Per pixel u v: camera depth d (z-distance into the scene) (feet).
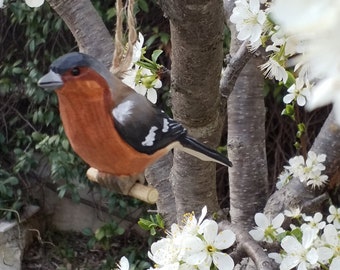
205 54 5.88
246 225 9.45
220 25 5.71
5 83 20.22
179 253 6.48
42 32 19.19
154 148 5.46
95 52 8.22
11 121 20.74
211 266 6.71
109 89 5.13
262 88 9.34
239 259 7.51
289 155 17.98
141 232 20.03
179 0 5.34
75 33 8.40
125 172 5.60
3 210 19.60
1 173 19.88
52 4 8.30
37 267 19.42
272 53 7.47
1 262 18.51
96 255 19.95
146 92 7.07
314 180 8.68
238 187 9.48
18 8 19.04
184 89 6.38
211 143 7.08
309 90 7.47
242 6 6.88
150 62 7.02
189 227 6.66
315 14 2.46
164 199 8.84
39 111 19.81
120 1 6.16
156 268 6.73
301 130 9.30
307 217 7.87
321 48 2.53
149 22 17.72
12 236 19.13
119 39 6.22
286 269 6.79
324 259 6.80
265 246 7.68
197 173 7.66
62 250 20.02
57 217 20.84
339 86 2.51
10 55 20.01
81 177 19.56
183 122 6.84
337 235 6.87
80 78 4.93
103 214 20.34
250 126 9.34
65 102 5.09
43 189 20.71
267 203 9.16
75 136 5.25
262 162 9.46
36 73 19.54
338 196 17.12
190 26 5.55
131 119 5.23
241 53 7.28
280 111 17.79
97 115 5.08
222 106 7.22
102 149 5.25
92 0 18.15
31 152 20.18
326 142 8.80
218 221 8.02
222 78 7.34
